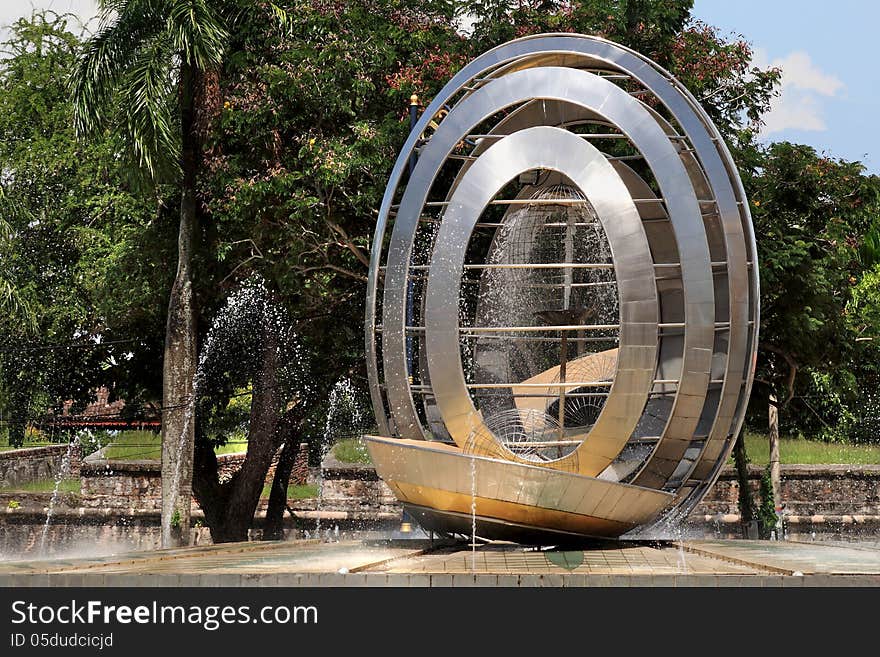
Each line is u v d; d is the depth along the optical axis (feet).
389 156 68.08
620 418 45.85
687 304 46.85
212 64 66.69
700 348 46.68
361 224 72.59
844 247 73.05
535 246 61.41
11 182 92.27
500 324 58.44
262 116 68.03
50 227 91.97
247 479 77.25
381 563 41.91
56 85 96.94
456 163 70.23
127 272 80.02
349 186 69.31
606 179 46.85
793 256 68.74
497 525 45.11
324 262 73.72
